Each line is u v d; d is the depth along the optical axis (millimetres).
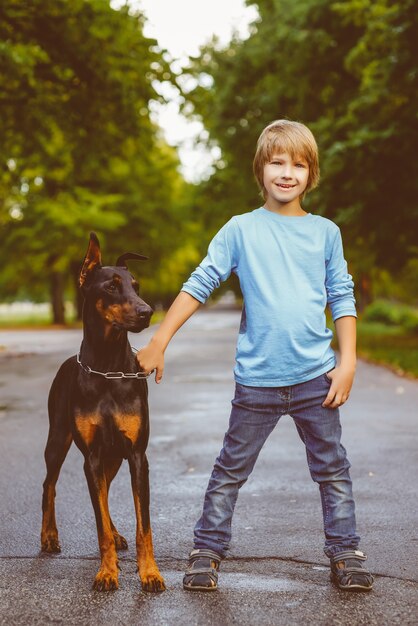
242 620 3154
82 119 17344
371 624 3111
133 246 38719
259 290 3543
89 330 3604
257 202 26703
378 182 18281
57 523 4676
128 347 3682
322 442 3582
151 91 16906
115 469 3982
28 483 5758
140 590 3516
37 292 48469
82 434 3592
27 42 15578
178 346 22781
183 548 4160
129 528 4570
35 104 16594
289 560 3934
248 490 5492
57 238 35156
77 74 16297
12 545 4234
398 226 19594
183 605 3326
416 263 26984
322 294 3596
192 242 43500
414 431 7891
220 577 3688
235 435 3617
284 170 3553
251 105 24875
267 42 23703
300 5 21297
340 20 20875
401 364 15383
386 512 4852
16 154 18781
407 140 17500
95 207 35312
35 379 13531
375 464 6305
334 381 3500
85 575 3738
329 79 22547
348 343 3580
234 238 3613
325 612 3238
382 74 16969
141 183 39250
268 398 3559
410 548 4109
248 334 3590
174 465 6426
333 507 3613
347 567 3523
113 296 3523
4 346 22703
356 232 19875
